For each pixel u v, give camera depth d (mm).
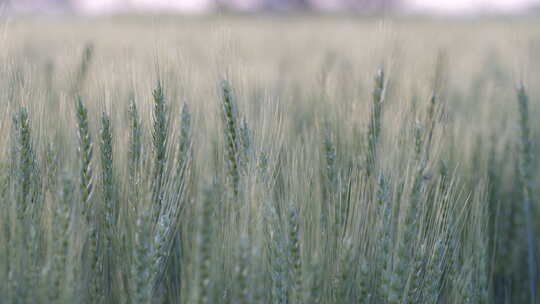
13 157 1022
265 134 1061
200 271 940
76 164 1000
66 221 955
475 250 1058
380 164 1049
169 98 1083
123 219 1035
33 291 967
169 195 1043
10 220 979
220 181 1022
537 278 1194
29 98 1062
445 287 1064
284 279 1000
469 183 1198
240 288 944
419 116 1115
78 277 976
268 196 1023
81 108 1017
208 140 1034
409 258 1011
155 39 1085
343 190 1046
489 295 1121
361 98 1172
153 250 1004
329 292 1012
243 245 943
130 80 1081
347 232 1007
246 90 1081
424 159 1039
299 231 981
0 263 969
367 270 1017
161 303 1027
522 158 1212
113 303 1035
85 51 1185
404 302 1015
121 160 1054
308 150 1069
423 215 1031
